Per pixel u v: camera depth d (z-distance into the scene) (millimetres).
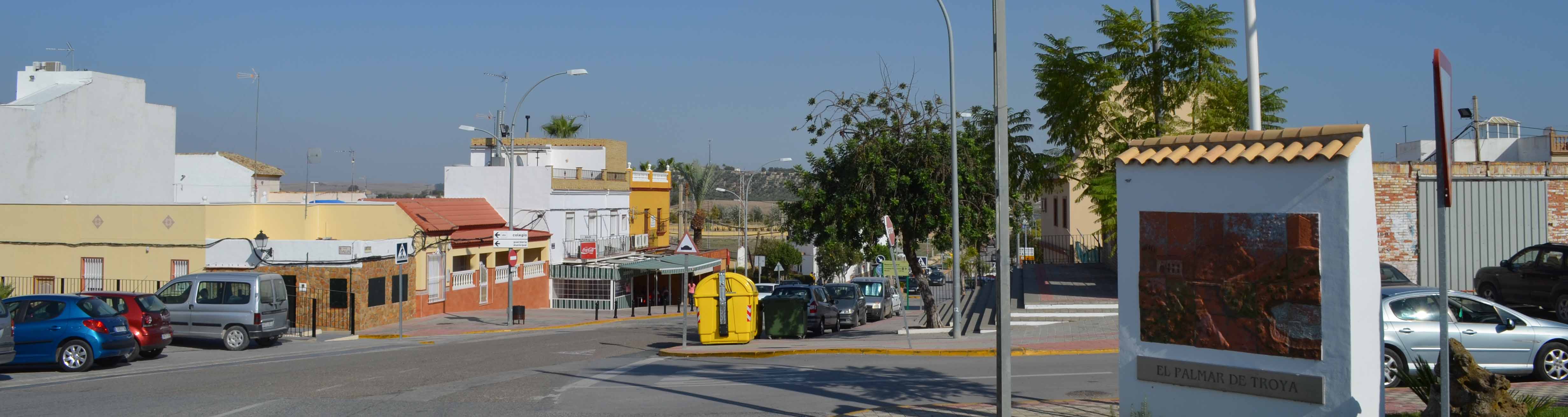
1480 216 21203
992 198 23516
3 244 31156
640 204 54562
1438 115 6555
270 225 31078
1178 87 25734
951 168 22438
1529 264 17906
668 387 13594
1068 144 28297
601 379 14805
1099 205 27953
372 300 29000
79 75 37562
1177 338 8281
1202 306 8133
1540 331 12156
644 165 70375
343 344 24078
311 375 15461
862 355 18156
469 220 36688
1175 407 8297
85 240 30359
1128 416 8570
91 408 11711
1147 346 8484
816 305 26031
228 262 28828
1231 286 7973
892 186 22359
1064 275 34812
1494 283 18812
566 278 42562
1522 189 21250
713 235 85188
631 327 32031
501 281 38594
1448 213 21219
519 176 41594
